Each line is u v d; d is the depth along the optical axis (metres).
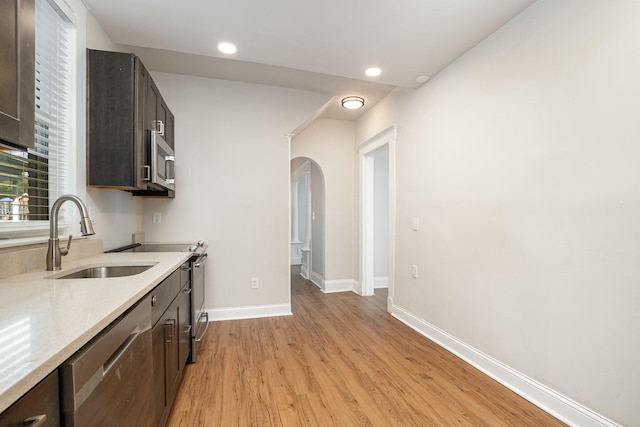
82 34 1.82
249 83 3.32
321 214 4.69
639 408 1.35
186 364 2.27
